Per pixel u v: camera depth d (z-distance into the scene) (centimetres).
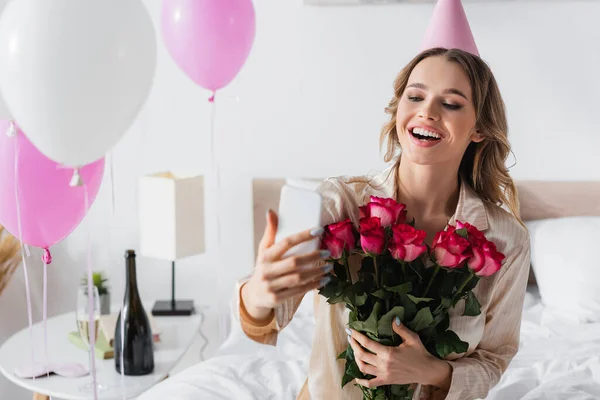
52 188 160
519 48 261
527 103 264
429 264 112
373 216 104
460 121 109
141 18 128
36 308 274
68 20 117
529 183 265
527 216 265
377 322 103
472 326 117
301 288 95
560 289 234
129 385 195
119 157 274
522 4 259
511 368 187
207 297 282
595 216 259
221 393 170
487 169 124
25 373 199
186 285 283
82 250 277
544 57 261
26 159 156
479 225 119
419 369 105
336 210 115
